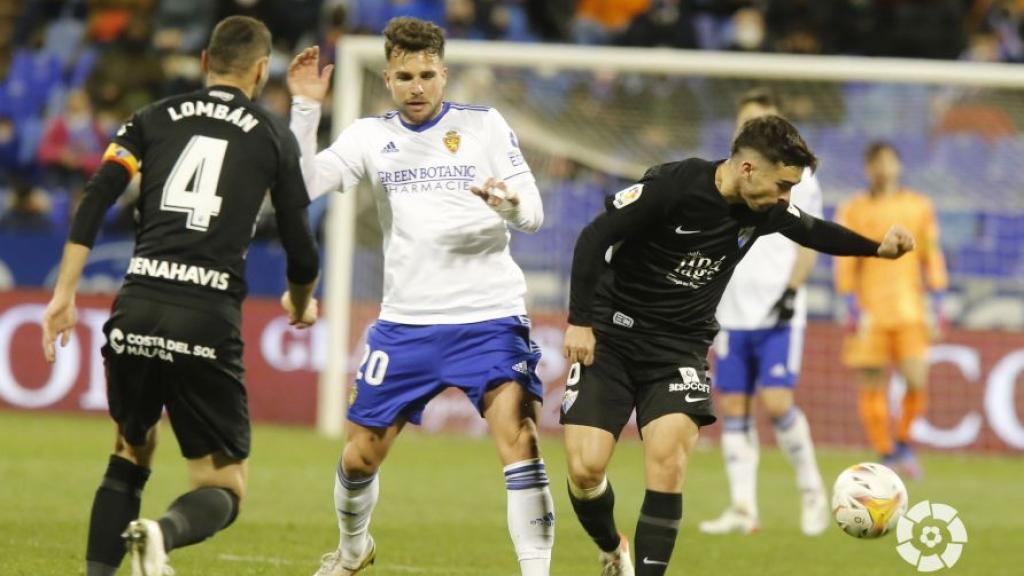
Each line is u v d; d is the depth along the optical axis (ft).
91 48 229.25
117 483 63.67
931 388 173.27
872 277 147.43
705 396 68.44
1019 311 180.55
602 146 178.81
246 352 179.11
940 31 213.05
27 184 208.44
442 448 157.48
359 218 173.99
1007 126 184.14
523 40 223.30
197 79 211.20
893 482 69.77
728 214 66.28
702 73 168.25
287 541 91.56
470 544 93.91
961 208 183.01
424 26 69.62
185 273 61.82
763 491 133.39
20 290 181.47
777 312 105.81
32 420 169.89
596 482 69.15
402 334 69.51
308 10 213.87
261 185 63.46
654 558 65.98
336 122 168.14
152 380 62.39
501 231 70.08
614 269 69.26
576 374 69.92
